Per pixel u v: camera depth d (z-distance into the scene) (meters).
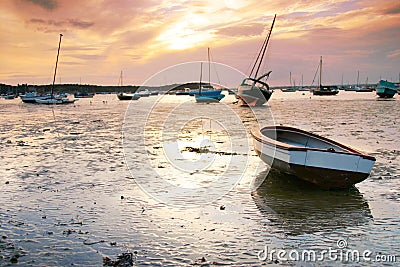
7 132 21.09
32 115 35.22
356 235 6.05
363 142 15.41
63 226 6.45
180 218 6.84
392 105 42.53
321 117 28.64
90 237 5.99
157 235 6.08
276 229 6.30
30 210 7.28
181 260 5.24
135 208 7.39
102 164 11.61
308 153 8.32
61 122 27.39
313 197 8.02
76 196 8.21
